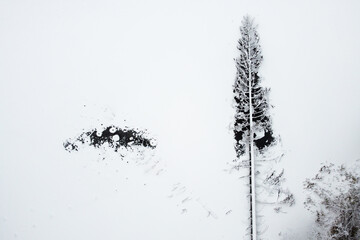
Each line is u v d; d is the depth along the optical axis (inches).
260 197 393.1
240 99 428.5
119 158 417.7
